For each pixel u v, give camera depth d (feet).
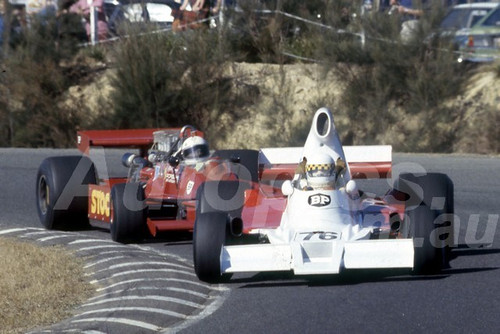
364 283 50.70
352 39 136.87
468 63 134.21
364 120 128.98
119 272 55.47
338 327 42.45
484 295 47.47
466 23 134.82
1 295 49.70
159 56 138.10
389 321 43.09
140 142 76.13
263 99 137.49
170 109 136.46
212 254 48.96
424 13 133.08
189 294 49.52
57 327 43.96
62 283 52.49
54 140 138.92
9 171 107.55
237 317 44.93
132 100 136.56
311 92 136.15
